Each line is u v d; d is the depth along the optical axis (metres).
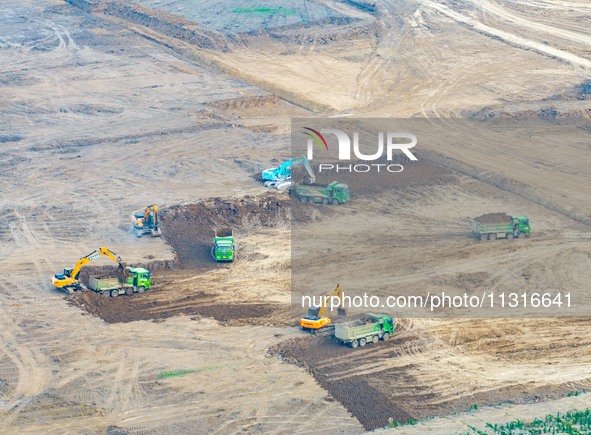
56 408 68.44
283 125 134.62
